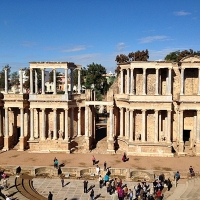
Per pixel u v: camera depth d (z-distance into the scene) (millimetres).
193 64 53031
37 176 43719
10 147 58844
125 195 35656
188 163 48656
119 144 58844
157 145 53344
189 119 55844
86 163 48938
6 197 32906
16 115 60625
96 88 104875
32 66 56531
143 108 53938
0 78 136625
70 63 57750
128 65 55562
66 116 56188
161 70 56469
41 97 56375
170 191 37750
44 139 56750
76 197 36344
